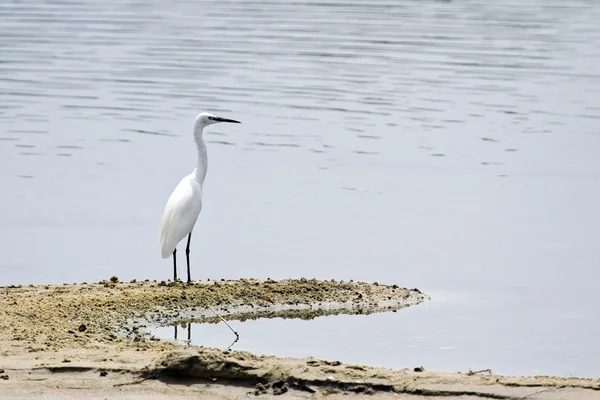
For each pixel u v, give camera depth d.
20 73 31.44
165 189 20.08
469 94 28.52
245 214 18.44
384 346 11.00
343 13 43.16
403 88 29.19
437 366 10.35
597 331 11.91
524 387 8.50
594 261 15.53
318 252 15.97
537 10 43.97
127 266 15.15
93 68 32.22
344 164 22.27
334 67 32.03
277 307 12.20
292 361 9.12
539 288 13.98
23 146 23.39
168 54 34.38
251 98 28.17
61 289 12.52
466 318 12.34
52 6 45.25
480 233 17.27
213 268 15.05
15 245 16.25
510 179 21.27
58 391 8.56
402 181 21.02
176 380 8.85
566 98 28.09
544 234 17.25
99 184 20.36
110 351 9.62
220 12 43.69
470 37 37.09
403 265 15.22
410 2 46.41
